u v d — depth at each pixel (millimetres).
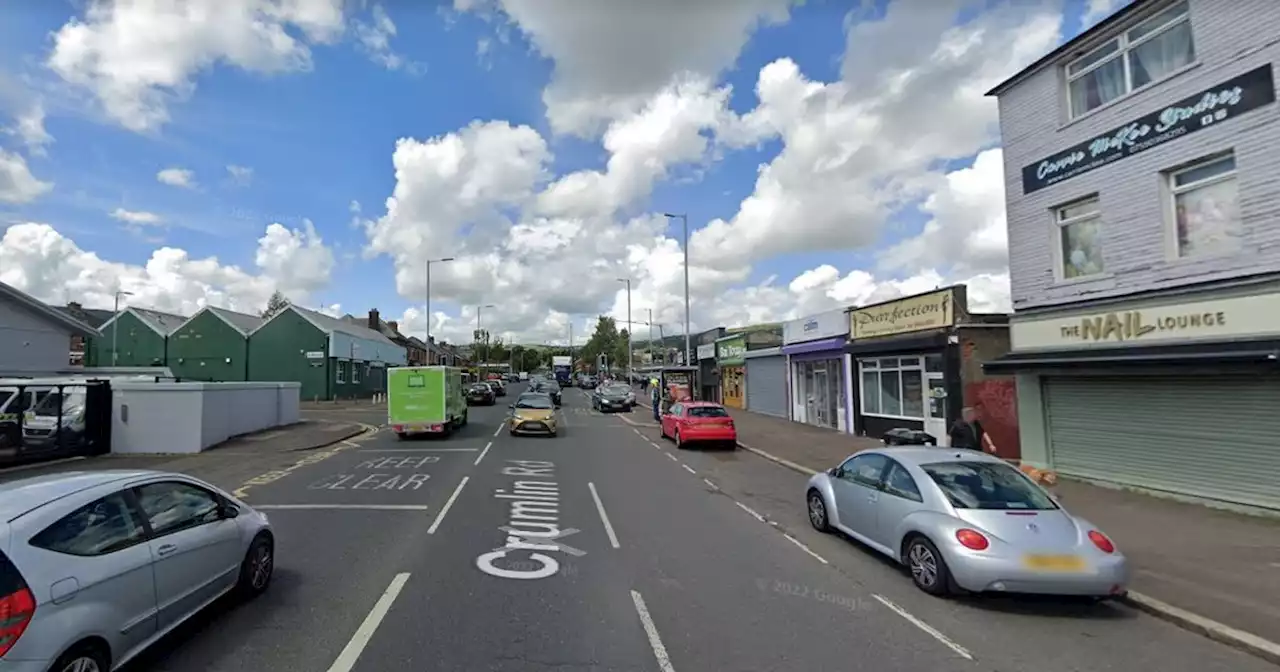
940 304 17500
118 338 46938
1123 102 11625
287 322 46562
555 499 11562
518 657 4953
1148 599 6289
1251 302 9547
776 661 4961
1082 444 12234
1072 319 12430
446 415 22344
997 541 6176
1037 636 5598
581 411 37438
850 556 8016
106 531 4488
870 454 8375
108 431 18078
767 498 12023
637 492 12422
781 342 33844
